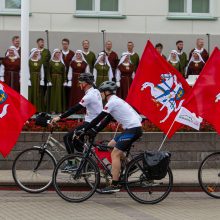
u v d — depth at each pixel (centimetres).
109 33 3850
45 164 2275
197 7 3991
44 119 2253
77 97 3384
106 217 1869
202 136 2705
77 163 2111
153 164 2052
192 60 3522
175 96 2362
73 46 3819
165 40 3897
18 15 3803
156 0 3916
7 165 2627
